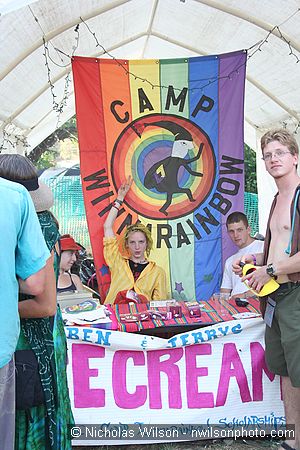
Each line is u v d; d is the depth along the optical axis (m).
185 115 5.28
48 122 9.16
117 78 5.21
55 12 4.77
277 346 3.17
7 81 5.59
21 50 5.14
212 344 3.50
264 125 8.57
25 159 2.31
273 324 3.13
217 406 3.48
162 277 5.12
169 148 5.29
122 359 3.47
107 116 5.22
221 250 5.31
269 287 2.99
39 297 2.11
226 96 5.27
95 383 3.45
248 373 3.50
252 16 5.39
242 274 3.22
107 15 5.62
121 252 5.17
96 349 3.45
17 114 6.76
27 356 2.19
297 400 3.20
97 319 3.61
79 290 4.55
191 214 5.31
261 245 4.73
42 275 1.97
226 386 3.49
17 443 2.24
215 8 5.48
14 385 1.97
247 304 3.97
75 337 3.40
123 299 4.76
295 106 6.97
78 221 9.34
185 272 5.30
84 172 5.20
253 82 7.12
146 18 6.60
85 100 5.18
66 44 6.00
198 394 3.48
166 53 8.21
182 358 3.50
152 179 5.29
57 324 2.46
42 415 2.29
